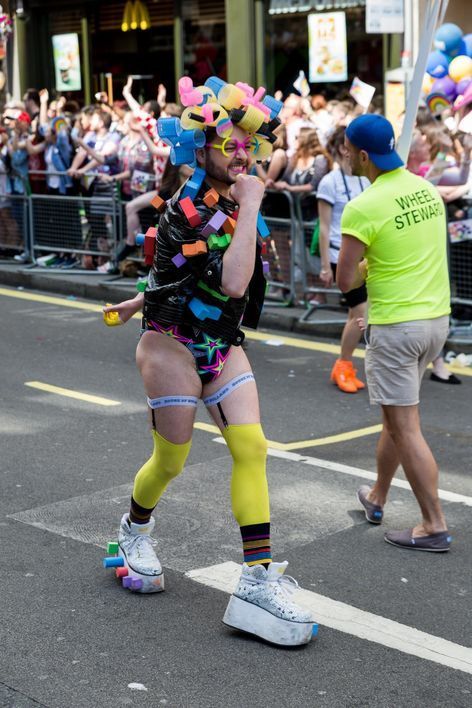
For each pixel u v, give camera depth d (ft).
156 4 56.44
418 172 29.60
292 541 16.74
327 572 15.61
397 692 12.26
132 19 57.62
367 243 15.85
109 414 24.06
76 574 15.40
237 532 17.08
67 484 19.34
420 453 16.17
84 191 41.88
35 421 23.45
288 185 34.50
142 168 38.75
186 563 15.84
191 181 12.86
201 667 12.76
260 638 13.37
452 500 18.67
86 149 40.42
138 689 12.24
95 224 40.98
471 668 12.87
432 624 14.01
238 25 52.31
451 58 38.88
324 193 28.09
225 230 12.74
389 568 15.78
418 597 14.82
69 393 25.94
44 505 18.26
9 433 22.52
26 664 12.82
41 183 43.19
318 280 34.35
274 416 24.21
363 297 25.81
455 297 31.12
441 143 30.60
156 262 13.25
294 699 12.08
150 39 57.11
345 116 37.68
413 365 16.10
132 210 38.29
